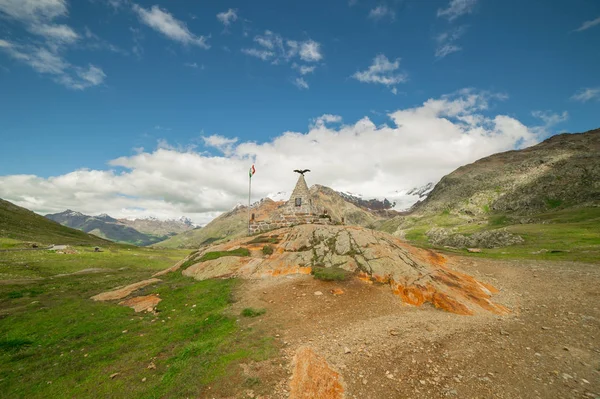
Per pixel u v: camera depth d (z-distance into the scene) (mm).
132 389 12438
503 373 12703
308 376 11992
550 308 21281
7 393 12875
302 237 34500
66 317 22719
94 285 36188
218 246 40000
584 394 11156
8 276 42094
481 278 29906
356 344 15453
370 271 26734
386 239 33375
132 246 147125
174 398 11227
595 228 77750
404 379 12273
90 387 12859
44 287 34625
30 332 20016
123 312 23578
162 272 37000
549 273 31219
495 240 85562
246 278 28484
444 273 27594
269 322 18672
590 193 147375
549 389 11523
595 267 33031
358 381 12133
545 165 199875
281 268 29328
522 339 16156
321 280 25781
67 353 16766
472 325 18188
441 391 11453
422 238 176000
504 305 22453
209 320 19516
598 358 13914
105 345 17453
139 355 15680
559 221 115938
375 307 21172
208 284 27797
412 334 16688
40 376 14289
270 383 11773
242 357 13891
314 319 19094
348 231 33844
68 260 59500
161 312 23016
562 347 15094
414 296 22781
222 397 11109
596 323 17969
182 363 13922
